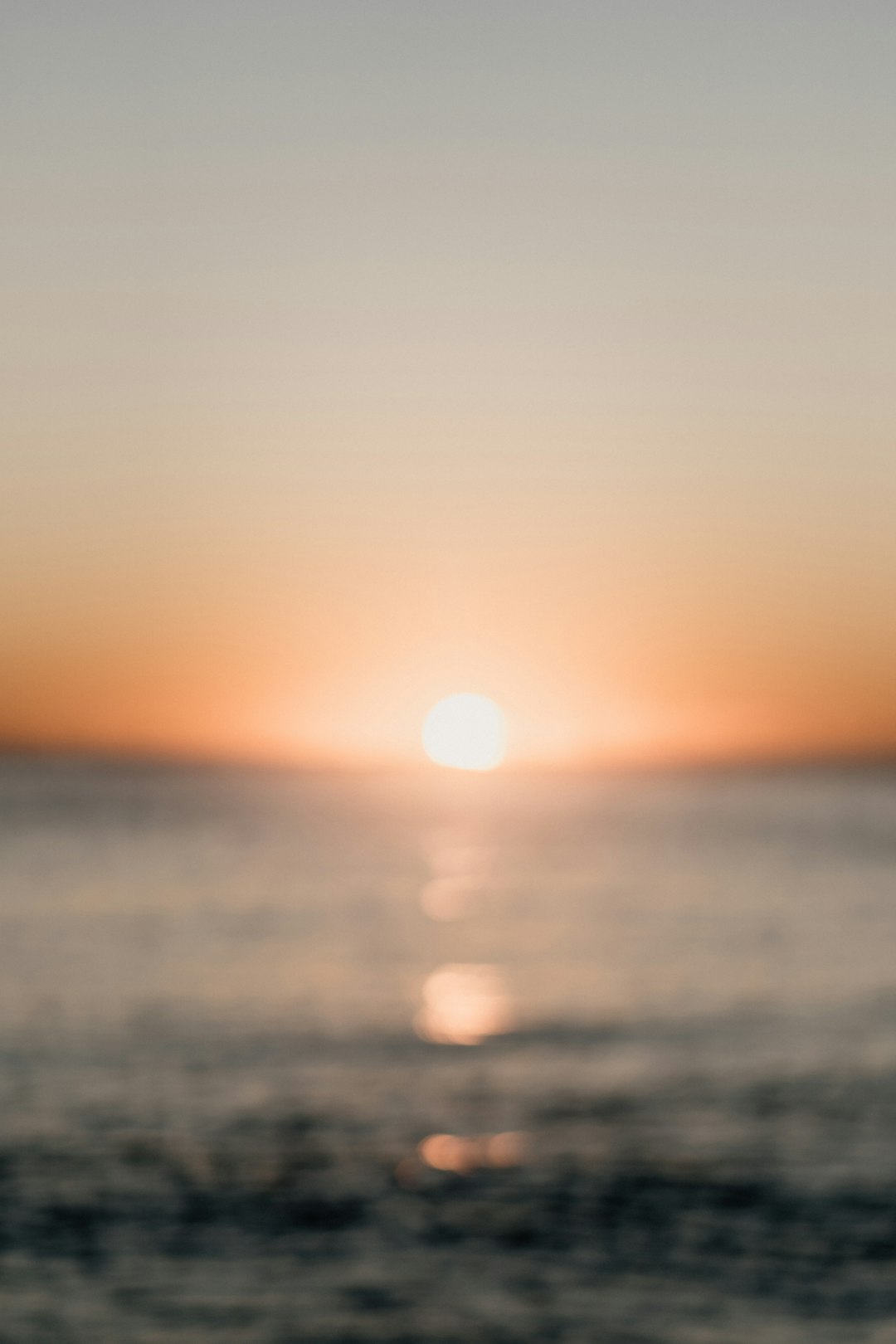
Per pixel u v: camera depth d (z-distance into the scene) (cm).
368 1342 1485
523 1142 2273
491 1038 3256
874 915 6425
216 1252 1739
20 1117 2392
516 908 6962
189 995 3897
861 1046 3148
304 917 6350
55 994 3875
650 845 14238
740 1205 1939
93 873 9056
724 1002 3847
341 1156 2177
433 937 5534
